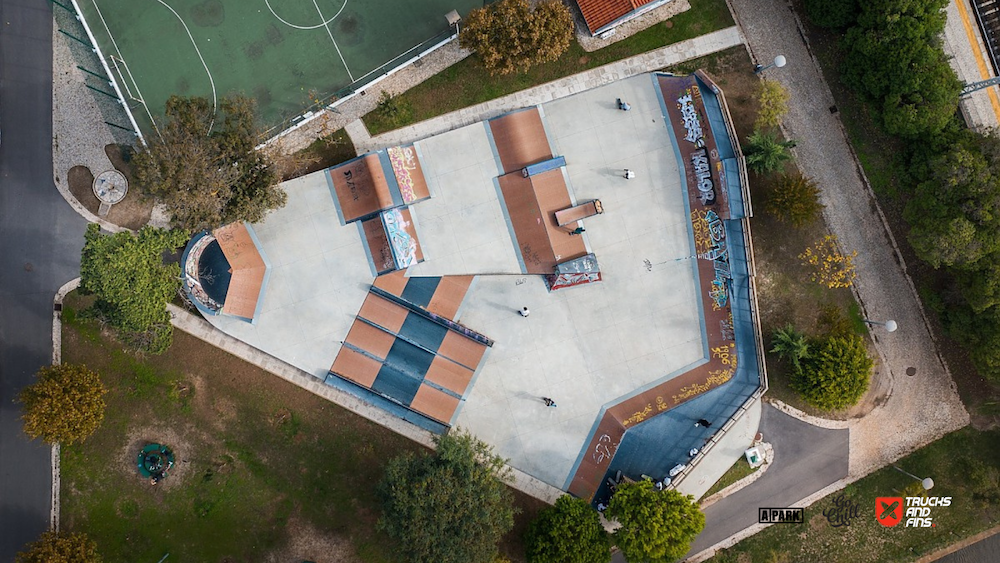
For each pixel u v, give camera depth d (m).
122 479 52.31
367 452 52.59
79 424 47.62
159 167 43.12
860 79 50.78
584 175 52.47
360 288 52.25
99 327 52.84
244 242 51.69
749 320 51.38
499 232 52.28
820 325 52.94
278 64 53.62
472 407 52.44
